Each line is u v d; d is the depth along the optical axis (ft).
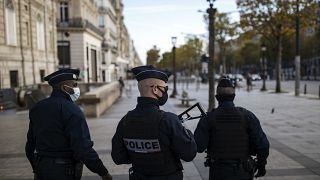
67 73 13.71
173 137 11.43
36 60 110.11
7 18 90.22
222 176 13.93
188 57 296.10
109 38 272.10
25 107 75.82
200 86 181.06
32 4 108.27
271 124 48.03
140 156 11.62
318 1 108.37
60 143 13.02
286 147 33.45
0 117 62.39
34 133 13.60
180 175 11.96
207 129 14.28
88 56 180.65
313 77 260.21
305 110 64.59
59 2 165.07
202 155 30.37
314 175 24.67
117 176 25.17
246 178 13.93
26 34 103.65
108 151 32.99
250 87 144.46
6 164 29.40
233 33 185.06
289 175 24.66
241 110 14.34
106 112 66.28
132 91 147.43
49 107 13.21
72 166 13.17
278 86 118.11
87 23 180.55
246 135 14.02
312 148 33.01
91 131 44.04
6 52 87.61
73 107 13.23
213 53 50.60
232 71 355.56
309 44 231.30
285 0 107.14
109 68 260.42
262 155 14.25
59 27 164.45
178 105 76.79
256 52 290.15
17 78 94.63
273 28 115.34
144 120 11.53
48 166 12.96
